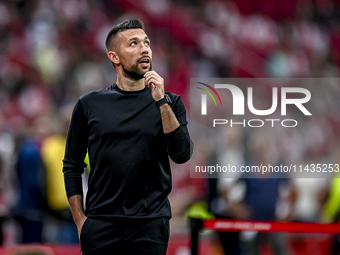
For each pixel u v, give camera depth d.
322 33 73.69
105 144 10.67
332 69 67.38
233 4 69.19
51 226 21.05
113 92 11.15
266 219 20.45
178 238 23.03
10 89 39.59
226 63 56.50
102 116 10.83
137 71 10.94
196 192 28.25
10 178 22.28
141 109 10.81
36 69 41.75
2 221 20.75
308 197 22.47
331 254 22.98
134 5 57.78
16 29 44.84
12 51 42.03
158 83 10.56
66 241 21.00
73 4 50.50
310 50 69.62
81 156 11.43
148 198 10.62
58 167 20.69
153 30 56.25
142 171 10.56
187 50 56.62
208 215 20.66
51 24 46.91
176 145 10.43
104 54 48.91
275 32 68.88
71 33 48.16
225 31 63.41
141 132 10.63
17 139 22.06
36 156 20.58
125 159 10.55
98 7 55.22
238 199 20.42
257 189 20.56
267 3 71.19
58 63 43.59
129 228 10.52
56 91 41.19
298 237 24.16
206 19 63.16
